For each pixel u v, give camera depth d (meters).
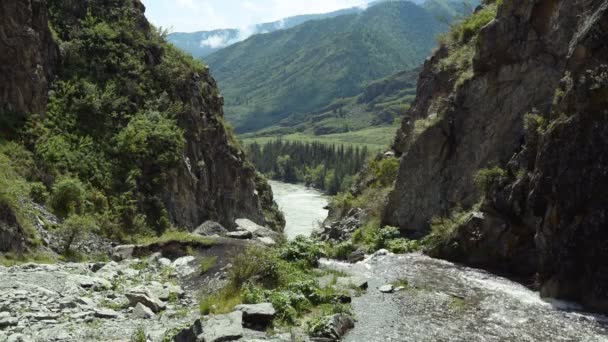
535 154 20.59
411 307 16.67
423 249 25.03
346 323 14.78
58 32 52.66
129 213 42.50
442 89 35.59
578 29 19.58
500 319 15.50
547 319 15.41
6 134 39.12
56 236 31.22
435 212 28.09
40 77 44.22
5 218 27.64
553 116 18.98
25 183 35.19
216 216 60.66
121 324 15.43
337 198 50.66
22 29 42.84
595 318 15.38
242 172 73.56
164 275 23.41
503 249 21.09
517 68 25.38
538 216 18.70
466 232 22.66
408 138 40.72
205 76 71.31
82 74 50.88
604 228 16.19
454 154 27.77
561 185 17.48
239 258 19.92
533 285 18.75
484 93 26.84
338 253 28.56
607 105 16.67
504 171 22.39
